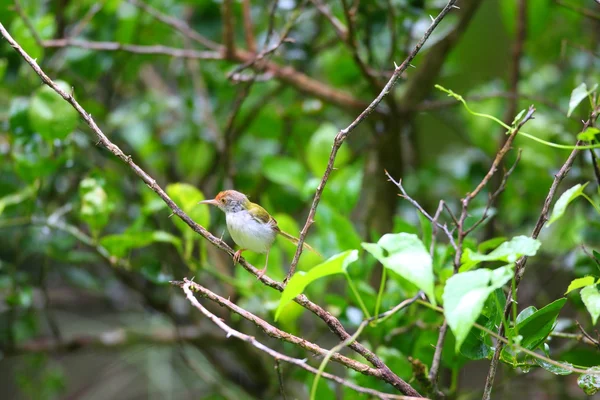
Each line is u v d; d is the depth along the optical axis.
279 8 9.84
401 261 4.31
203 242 8.31
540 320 5.16
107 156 10.36
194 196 8.14
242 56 9.45
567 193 4.42
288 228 8.75
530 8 10.20
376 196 10.21
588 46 11.70
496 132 11.03
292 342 5.06
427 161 12.33
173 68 12.48
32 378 11.27
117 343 10.77
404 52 9.44
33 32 8.61
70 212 10.38
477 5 9.42
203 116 11.13
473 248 6.95
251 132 11.46
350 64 10.32
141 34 11.10
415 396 5.20
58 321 13.74
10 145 9.23
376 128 9.98
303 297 5.29
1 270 9.90
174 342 10.98
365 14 9.30
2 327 10.41
